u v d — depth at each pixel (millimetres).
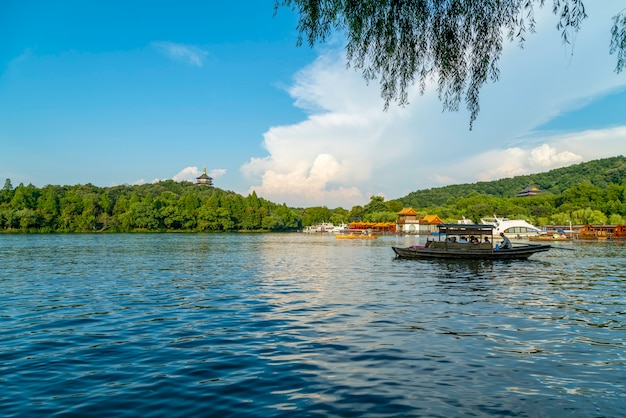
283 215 199625
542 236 99375
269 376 9570
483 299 19969
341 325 14594
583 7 8016
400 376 9562
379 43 9406
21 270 32219
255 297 20484
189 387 8906
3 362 10594
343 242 98750
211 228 164500
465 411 7754
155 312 16844
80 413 7672
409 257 45656
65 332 13641
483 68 9023
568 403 8109
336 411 7746
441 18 9117
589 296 20906
